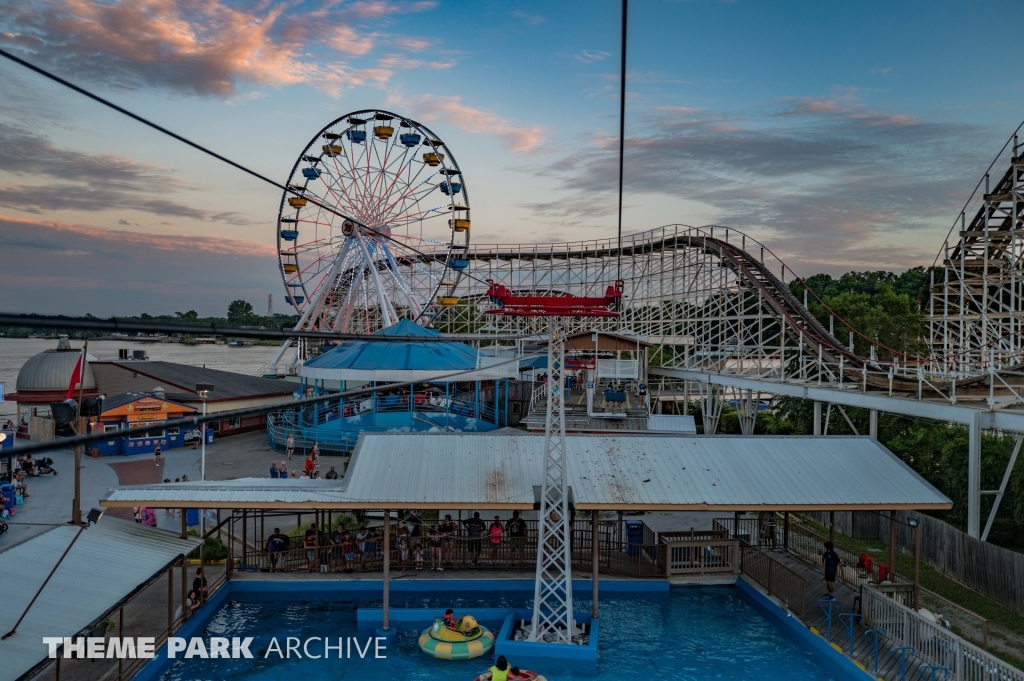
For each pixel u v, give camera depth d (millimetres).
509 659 21297
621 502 22891
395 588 25938
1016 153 39344
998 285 44812
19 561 19703
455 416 53188
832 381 41281
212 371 71438
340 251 66500
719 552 27812
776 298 51188
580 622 23844
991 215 43719
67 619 17016
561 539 24734
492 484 24031
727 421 63375
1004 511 34000
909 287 101938
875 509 23328
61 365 59469
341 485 24844
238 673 20656
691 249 63469
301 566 27562
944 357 43719
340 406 52125
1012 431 27703
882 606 21625
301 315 67812
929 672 18938
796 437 27516
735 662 21297
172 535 23688
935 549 27344
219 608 25094
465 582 26047
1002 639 21047
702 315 64750
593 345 59125
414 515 29703
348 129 63031
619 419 44188
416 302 65938
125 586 19266
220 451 51469
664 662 21359
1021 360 36312
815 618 23078
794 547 29891
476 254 79500
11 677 14414
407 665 21188
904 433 45750
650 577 26812
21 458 42438
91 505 35625
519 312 20812
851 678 19812
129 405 51281
